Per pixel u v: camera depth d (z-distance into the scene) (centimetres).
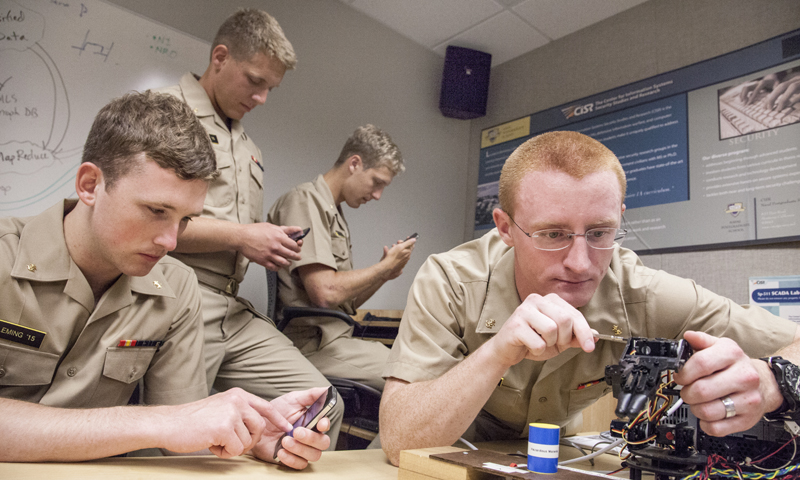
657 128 283
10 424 67
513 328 76
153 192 86
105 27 229
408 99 346
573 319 72
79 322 97
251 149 202
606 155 89
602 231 87
